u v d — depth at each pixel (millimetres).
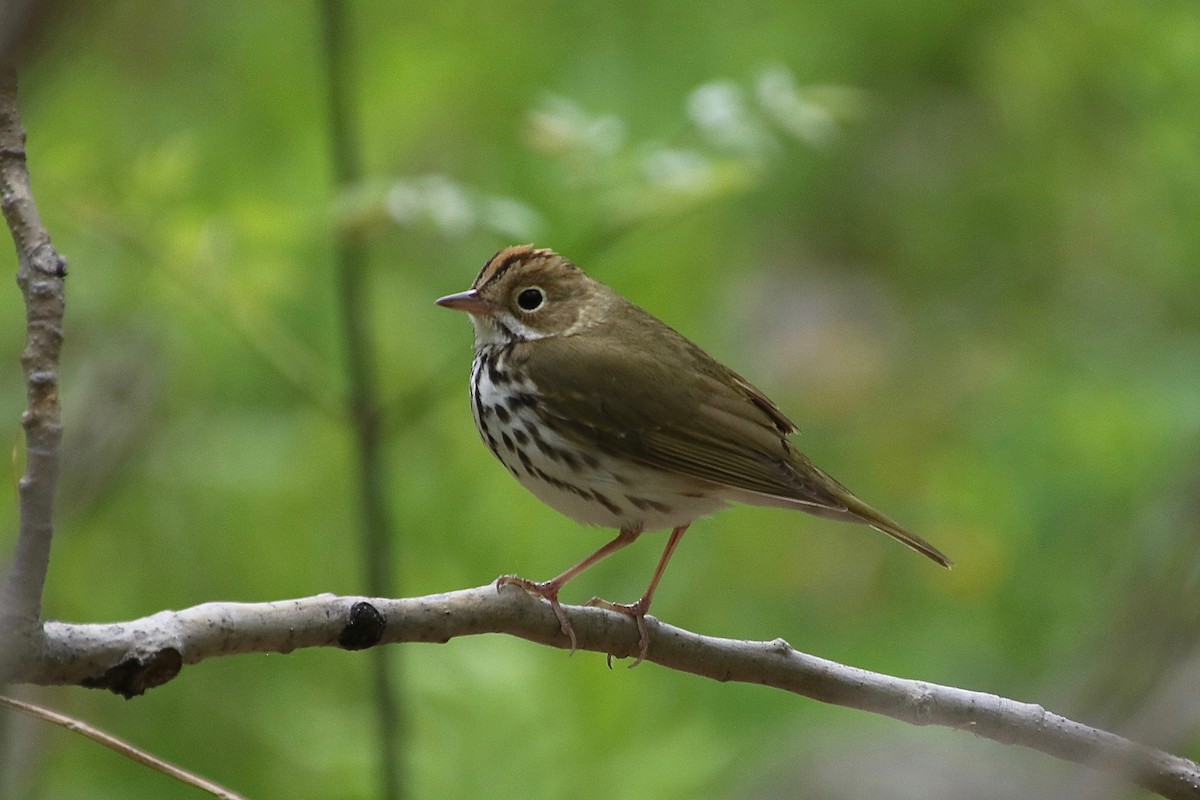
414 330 13461
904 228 16469
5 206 5328
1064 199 15984
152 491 12602
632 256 14023
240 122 13734
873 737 6875
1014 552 13477
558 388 9828
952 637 13289
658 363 9992
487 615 7277
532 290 10234
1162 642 6250
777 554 14398
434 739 10906
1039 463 13875
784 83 11297
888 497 15039
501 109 14320
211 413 12969
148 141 13461
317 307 13094
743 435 9922
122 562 12438
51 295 5254
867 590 14445
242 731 11977
